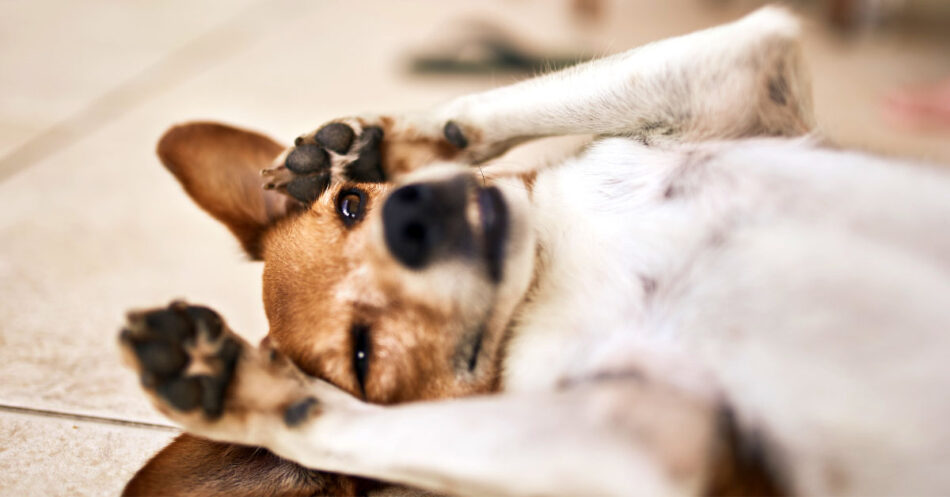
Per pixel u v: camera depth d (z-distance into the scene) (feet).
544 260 1.49
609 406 1.22
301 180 1.69
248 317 1.97
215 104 2.97
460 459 1.25
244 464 1.47
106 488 1.55
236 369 1.37
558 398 1.26
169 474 1.43
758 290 1.34
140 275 2.10
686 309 1.38
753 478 1.28
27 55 3.44
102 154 2.62
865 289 1.30
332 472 1.48
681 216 1.45
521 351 1.46
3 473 1.56
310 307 1.50
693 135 1.59
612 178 1.54
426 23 4.07
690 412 1.23
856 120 2.82
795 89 1.59
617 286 1.44
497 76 3.20
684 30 3.82
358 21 4.11
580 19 4.00
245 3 4.45
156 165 2.57
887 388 1.27
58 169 2.51
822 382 1.29
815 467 1.29
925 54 3.59
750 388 1.31
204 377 1.34
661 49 1.63
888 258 1.32
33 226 2.24
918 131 2.76
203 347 1.34
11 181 2.43
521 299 1.46
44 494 1.53
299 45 3.72
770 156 1.47
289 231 1.61
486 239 1.42
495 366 1.47
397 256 1.42
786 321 1.32
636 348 1.37
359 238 1.49
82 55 3.49
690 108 1.59
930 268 1.31
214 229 2.30
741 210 1.42
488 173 1.65
